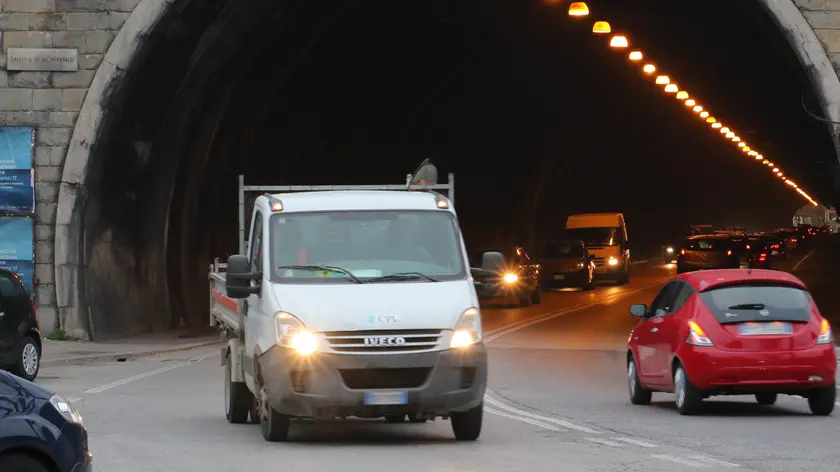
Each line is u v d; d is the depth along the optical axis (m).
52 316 94.94
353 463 36.50
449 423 48.97
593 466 35.72
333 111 144.00
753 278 50.62
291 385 39.31
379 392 39.00
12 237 94.75
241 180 70.62
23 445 26.08
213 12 98.50
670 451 39.28
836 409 53.38
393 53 141.75
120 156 100.75
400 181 167.88
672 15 134.75
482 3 138.00
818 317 50.06
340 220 43.22
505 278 138.12
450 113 173.00
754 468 35.22
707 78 175.88
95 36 94.69
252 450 39.78
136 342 95.81
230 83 115.62
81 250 96.25
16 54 94.69
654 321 54.22
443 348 39.53
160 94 103.44
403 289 40.66
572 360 80.00
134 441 42.28
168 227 114.06
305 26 118.12
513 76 177.25
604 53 176.38
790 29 89.38
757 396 55.81
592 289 177.88
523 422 48.81
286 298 40.38
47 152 94.75
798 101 149.75
